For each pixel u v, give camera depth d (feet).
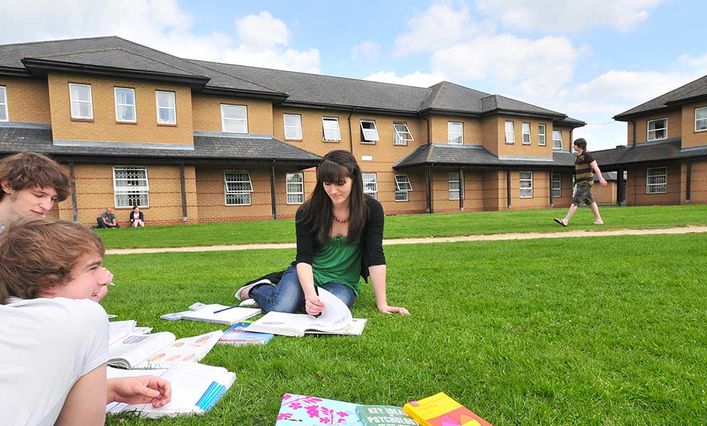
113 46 55.47
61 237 3.69
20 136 43.78
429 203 68.80
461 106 75.10
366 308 9.96
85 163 45.68
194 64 58.23
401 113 71.51
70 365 3.20
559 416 4.74
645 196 76.54
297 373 6.04
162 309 10.36
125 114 47.55
